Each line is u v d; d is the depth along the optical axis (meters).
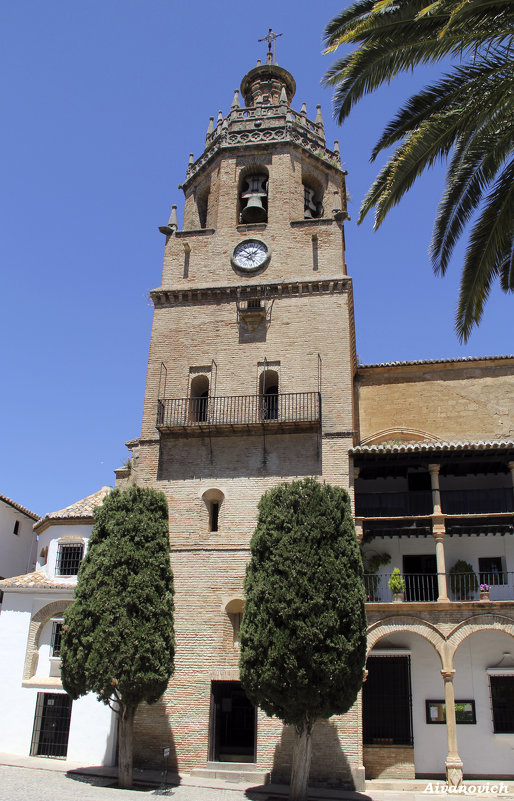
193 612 24.98
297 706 19.62
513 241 18.14
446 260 18.08
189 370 29.05
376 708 25.02
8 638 27.34
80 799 17.81
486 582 26.09
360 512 26.72
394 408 32.03
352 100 16.75
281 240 30.69
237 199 32.31
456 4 14.18
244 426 26.77
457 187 17.19
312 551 20.89
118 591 22.02
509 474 27.97
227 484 26.61
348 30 16.88
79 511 29.70
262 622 20.31
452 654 23.11
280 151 32.69
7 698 26.47
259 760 22.92
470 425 31.09
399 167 16.19
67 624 22.17
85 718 25.28
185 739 23.50
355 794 21.34
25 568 38.97
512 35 14.33
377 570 26.62
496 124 15.76
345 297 28.94
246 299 29.72
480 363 31.94
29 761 24.42
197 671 24.22
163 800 18.75
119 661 21.09
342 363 27.88
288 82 38.59
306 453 26.53
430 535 26.70
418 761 24.25
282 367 28.27
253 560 21.67
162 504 24.09
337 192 32.06
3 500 36.16
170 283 30.91
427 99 16.06
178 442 27.64
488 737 24.39
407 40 15.38
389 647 25.73
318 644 19.73
